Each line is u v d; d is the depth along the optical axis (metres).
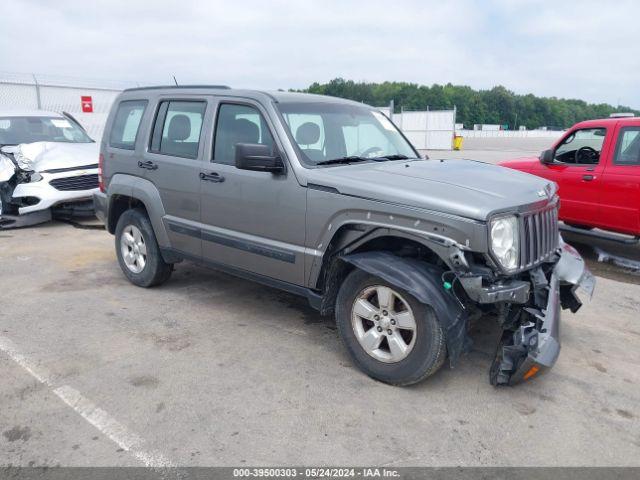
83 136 10.56
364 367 3.73
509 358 3.39
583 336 4.61
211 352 4.13
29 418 3.20
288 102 4.41
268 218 4.20
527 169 8.20
